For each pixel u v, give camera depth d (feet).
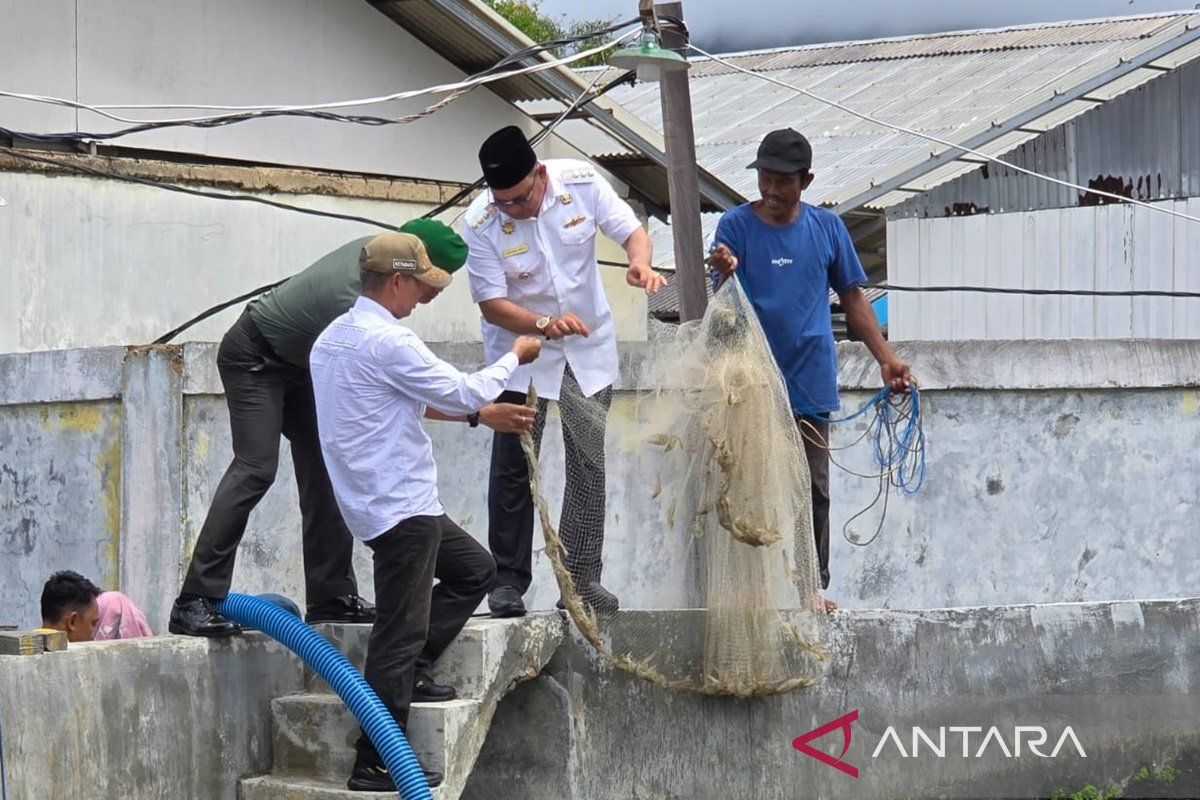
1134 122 101.14
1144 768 50.01
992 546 60.49
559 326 42.14
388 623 39.19
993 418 60.64
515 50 84.23
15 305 71.46
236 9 80.02
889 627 47.47
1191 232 99.09
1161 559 62.49
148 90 76.69
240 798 42.24
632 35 55.67
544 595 56.03
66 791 37.91
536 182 43.09
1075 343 61.16
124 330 75.51
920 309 103.71
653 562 52.11
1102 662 49.90
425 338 86.43
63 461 61.67
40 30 73.05
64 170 73.51
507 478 44.75
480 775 45.60
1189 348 62.64
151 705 40.34
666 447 45.75
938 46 131.75
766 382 44.52
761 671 45.03
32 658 37.27
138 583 58.39
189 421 58.70
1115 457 61.98
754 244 47.09
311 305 42.04
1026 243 100.94
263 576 57.16
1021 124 96.94
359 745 39.83
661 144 91.35
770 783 46.06
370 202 85.25
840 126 113.80
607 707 45.29
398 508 38.75
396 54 86.43
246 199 67.87
